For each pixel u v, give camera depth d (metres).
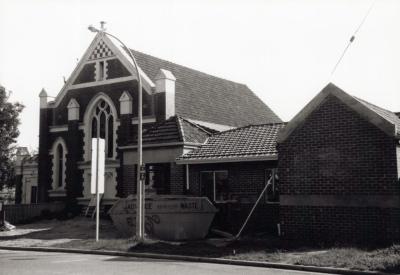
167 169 24.41
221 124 33.03
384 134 15.77
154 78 31.42
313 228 16.94
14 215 30.19
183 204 19.97
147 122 29.33
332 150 16.81
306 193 17.19
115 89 31.34
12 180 42.75
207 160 22.03
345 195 16.38
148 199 20.50
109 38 31.95
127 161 25.64
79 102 33.09
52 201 33.66
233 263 13.66
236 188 21.50
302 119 17.48
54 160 34.00
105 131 31.94
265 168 20.80
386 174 15.66
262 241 17.17
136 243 17.31
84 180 32.38
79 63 33.25
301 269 12.48
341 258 13.09
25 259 15.03
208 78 37.56
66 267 13.04
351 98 16.44
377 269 11.70
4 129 38.69
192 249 15.73
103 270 12.42
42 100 34.56
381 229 15.61
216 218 21.45
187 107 31.23
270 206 20.47
